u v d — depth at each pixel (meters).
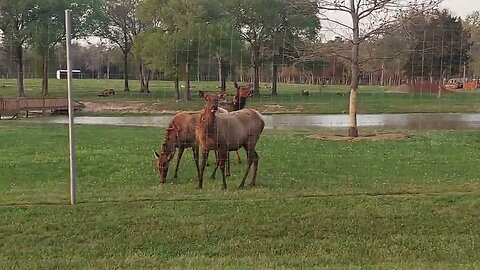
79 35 51.88
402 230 8.66
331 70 26.31
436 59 21.19
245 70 33.31
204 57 25.89
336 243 8.20
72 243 8.09
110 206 9.27
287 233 8.50
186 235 8.34
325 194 10.12
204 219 8.82
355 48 20.78
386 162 14.52
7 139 20.56
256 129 11.62
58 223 8.60
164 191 10.62
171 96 36.44
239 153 15.81
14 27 31.50
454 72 23.86
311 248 8.04
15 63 19.84
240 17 33.25
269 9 30.33
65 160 14.59
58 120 31.92
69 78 9.14
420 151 16.81
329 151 16.70
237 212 9.09
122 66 59.88
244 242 8.20
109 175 12.73
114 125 27.91
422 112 34.84
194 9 32.62
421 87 25.67
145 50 37.00
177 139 12.17
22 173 12.96
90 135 22.05
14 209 9.09
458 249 8.02
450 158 15.29
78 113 34.88
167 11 35.25
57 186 11.35
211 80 27.03
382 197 9.91
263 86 34.91
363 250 7.98
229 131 11.05
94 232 8.39
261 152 16.28
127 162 14.38
